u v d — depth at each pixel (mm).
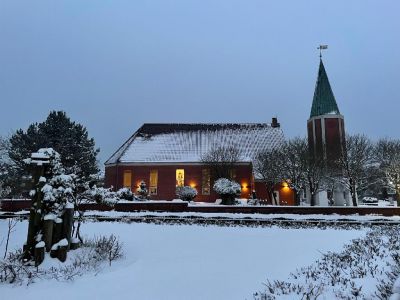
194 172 45125
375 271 7828
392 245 10914
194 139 49219
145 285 8469
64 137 42688
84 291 7891
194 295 7797
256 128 50719
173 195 44750
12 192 37812
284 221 22594
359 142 40000
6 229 16547
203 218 23703
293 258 11281
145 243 14203
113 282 8617
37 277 8555
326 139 43312
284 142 43969
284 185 40406
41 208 10133
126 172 46000
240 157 45250
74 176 12156
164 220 23031
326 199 39750
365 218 24281
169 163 45438
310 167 34031
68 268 9289
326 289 6996
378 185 51406
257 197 42062
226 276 9289
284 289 7504
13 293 7621
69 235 10430
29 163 10680
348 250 11172
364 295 6316
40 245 9461
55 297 7469
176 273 9594
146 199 36812
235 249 13047
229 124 51594
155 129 50906
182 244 14062
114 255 10797
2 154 44969
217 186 33875
